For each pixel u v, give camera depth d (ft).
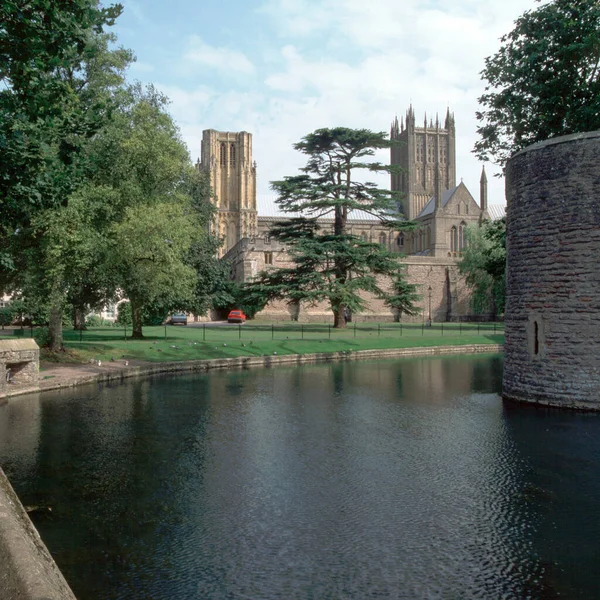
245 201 384.68
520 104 98.37
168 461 40.40
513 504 31.99
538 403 61.21
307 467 39.11
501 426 51.29
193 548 26.61
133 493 33.88
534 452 42.57
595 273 56.49
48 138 44.04
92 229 85.20
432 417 55.88
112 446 44.34
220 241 197.16
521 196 62.64
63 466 39.01
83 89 93.15
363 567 24.80
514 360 64.80
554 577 23.93
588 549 26.48
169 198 113.29
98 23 38.93
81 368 84.74
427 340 146.92
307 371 97.55
